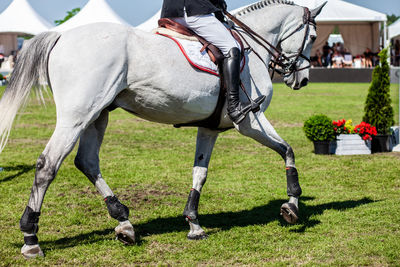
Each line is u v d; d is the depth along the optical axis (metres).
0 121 3.71
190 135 11.09
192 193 4.47
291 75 5.03
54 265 3.73
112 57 3.67
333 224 4.77
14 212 5.18
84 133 4.09
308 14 4.88
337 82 29.64
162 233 4.55
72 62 3.63
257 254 3.99
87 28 3.78
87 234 4.50
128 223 4.11
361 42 33.34
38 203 3.64
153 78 3.79
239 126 4.36
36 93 3.87
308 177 6.88
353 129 8.79
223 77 4.13
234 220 5.00
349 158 8.31
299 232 4.57
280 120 13.52
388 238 4.27
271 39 4.78
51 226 4.76
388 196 5.80
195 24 4.03
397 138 9.62
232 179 6.84
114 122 13.33
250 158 8.39
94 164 4.12
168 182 6.70
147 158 8.43
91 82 3.62
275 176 7.01
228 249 4.10
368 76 29.28
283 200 5.77
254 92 4.40
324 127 8.57
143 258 3.89
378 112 9.08
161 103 3.91
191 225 4.39
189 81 3.92
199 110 4.09
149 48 3.80
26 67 3.74
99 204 5.58
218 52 4.09
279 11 4.79
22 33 34.44
